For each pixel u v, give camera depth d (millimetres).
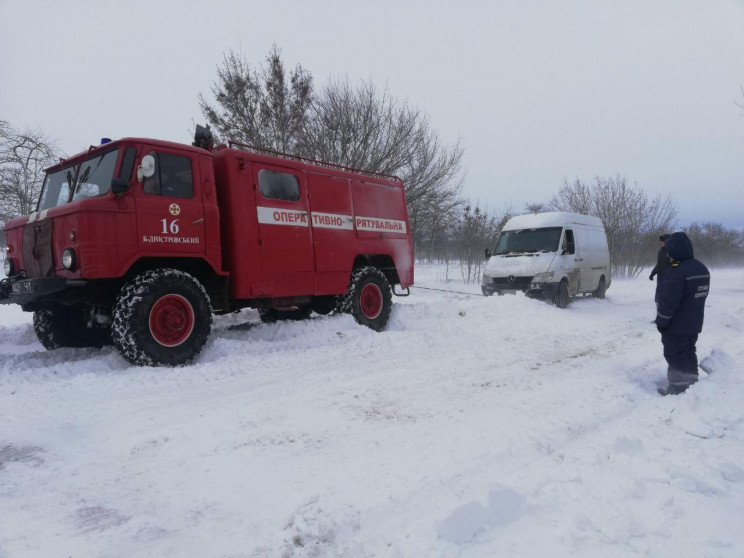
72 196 5695
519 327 8297
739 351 6082
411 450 3178
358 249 8016
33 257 5738
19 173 16312
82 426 3701
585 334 7629
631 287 19156
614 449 3207
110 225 5105
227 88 14891
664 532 2240
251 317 9570
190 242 5734
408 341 6949
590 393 4445
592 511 2424
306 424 3711
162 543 2219
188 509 2525
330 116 16250
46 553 2141
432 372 5281
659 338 7398
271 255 6664
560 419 3705
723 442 3334
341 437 3451
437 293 15281
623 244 25641
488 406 4094
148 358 5191
